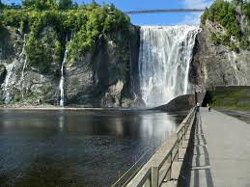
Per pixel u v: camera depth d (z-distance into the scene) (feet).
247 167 66.59
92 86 578.66
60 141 170.09
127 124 258.37
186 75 602.85
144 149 144.15
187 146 74.64
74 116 359.05
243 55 608.60
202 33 618.03
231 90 414.21
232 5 623.36
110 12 599.57
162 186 44.52
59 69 586.04
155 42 610.24
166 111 446.60
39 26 597.52
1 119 313.53
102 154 133.90
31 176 101.50
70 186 90.94
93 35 578.66
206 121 173.58
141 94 595.47
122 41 592.19
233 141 100.89
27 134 199.00
